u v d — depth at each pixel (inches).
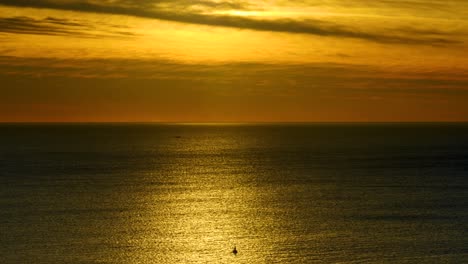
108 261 4618.6
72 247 4980.3
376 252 4835.1
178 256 4761.3
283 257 4731.8
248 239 5280.5
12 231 5526.6
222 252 4889.3
